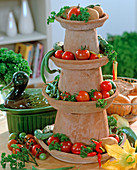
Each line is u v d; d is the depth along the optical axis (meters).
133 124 1.48
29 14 2.67
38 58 2.68
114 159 1.16
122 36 2.74
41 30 2.73
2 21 2.82
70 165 1.15
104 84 1.13
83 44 1.08
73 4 2.67
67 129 1.17
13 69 1.55
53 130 1.24
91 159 1.12
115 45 2.67
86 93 1.08
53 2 2.56
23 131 1.38
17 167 1.15
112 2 2.99
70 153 1.14
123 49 2.63
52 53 1.15
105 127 1.20
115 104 1.42
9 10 2.81
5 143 1.35
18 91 1.37
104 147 1.14
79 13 1.05
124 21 3.11
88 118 1.15
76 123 1.16
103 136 1.19
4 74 1.56
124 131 1.31
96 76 1.13
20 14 2.68
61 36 2.72
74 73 1.11
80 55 1.05
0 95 1.79
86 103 1.06
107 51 1.10
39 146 1.22
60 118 1.20
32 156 1.18
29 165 1.16
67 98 1.10
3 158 1.12
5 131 1.46
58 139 1.18
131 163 1.10
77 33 1.08
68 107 1.09
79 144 1.13
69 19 1.06
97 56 1.07
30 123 1.37
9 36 2.63
